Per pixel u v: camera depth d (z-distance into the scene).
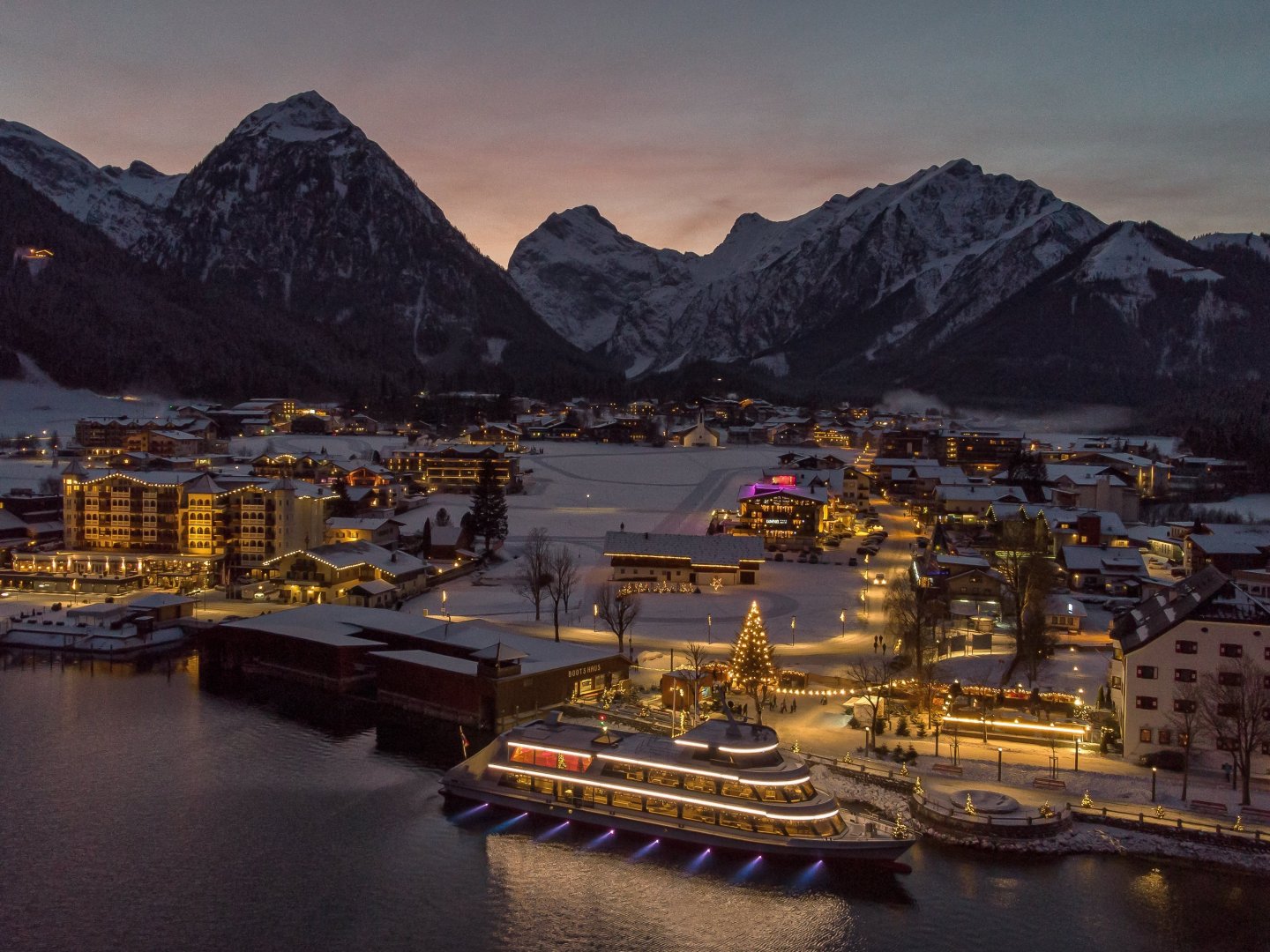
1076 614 130.62
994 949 63.16
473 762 85.62
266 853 75.44
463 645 115.88
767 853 73.62
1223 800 77.62
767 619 143.38
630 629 136.12
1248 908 66.25
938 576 150.12
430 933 66.06
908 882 70.00
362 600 149.12
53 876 71.81
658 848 76.38
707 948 64.31
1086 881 69.44
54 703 110.62
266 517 174.75
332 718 106.00
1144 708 85.88
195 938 64.94
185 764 92.19
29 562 173.25
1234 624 83.12
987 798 76.75
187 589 165.00
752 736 79.00
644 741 82.25
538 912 68.31
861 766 84.25
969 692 99.19
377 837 78.00
